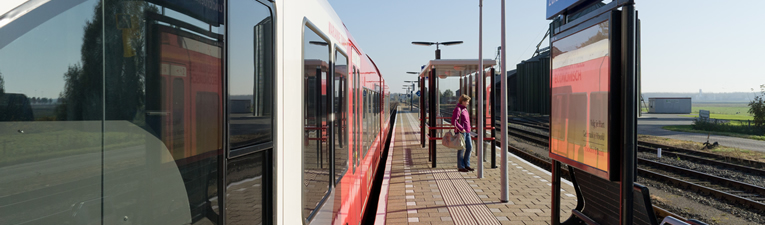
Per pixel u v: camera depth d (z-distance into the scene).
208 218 1.61
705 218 6.60
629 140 3.13
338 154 3.83
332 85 3.62
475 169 11.09
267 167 2.02
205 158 1.60
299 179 2.43
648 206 3.04
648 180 9.59
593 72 3.61
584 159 3.81
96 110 1.25
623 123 3.14
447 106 11.66
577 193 4.40
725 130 27.16
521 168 11.09
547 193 8.00
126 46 1.33
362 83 6.71
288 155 2.25
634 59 3.11
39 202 1.15
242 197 1.81
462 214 6.64
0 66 1.06
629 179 3.14
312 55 2.84
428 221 6.31
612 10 3.21
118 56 1.31
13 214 1.11
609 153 3.25
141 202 1.37
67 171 1.19
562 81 4.29
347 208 4.29
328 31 3.51
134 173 1.35
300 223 2.43
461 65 10.96
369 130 8.18
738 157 13.59
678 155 14.12
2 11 1.05
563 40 4.25
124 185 1.33
